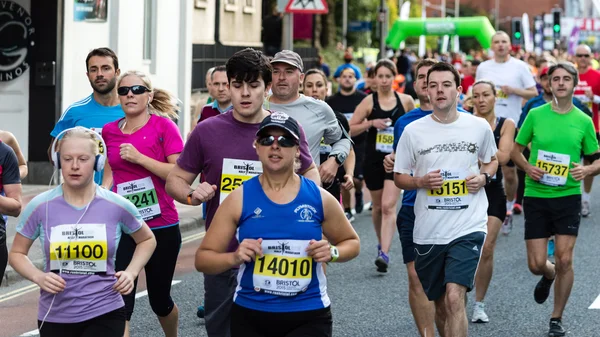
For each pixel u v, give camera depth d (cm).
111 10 2644
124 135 1052
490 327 1262
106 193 833
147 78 1053
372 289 1480
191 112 3428
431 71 1028
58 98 2434
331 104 1970
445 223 1022
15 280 1491
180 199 909
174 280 1538
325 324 748
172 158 1048
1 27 2412
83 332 821
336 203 750
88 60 1144
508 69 2183
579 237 1967
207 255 742
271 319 739
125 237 989
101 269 820
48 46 2419
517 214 2267
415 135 1037
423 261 1038
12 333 1190
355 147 2144
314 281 745
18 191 957
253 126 894
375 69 1689
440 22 7062
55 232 813
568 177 1254
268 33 5566
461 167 1025
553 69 1273
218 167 897
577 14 19175
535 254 1269
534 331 1241
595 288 1491
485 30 7169
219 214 745
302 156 893
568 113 1274
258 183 745
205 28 3909
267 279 734
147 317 1279
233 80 869
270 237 736
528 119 1285
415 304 1109
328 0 8125
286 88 1072
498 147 1290
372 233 2002
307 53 6053
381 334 1212
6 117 2433
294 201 739
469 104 1500
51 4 2409
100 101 1158
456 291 991
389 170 1181
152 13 2927
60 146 812
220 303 948
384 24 5038
